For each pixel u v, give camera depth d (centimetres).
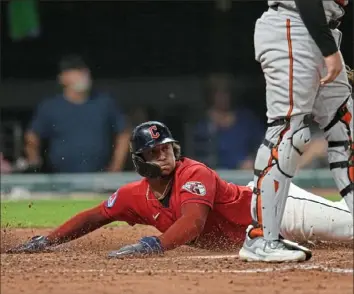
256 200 1686
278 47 1620
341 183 1658
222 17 6344
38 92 6066
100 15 6338
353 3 5853
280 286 1413
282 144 1641
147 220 2053
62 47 6319
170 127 6006
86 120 4734
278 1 1631
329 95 1636
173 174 1964
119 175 4897
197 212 1889
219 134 5531
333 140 1664
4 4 6159
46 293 1366
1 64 6241
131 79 6191
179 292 1364
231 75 6209
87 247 2195
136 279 1491
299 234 2212
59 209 3947
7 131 5619
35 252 2045
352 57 5919
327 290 1377
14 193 4903
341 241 2238
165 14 6369
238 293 1356
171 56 6406
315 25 1563
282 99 1623
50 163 4953
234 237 2069
